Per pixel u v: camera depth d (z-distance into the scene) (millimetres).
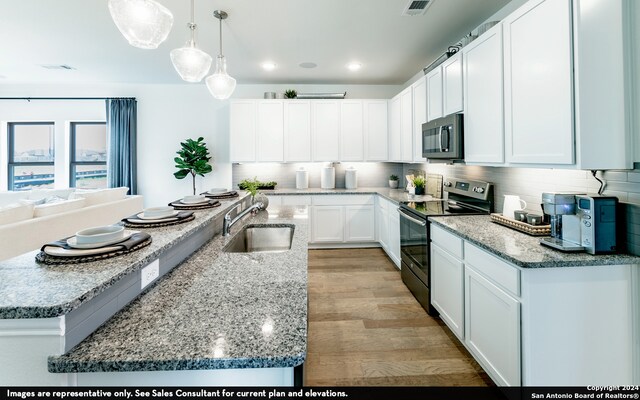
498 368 1623
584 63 1408
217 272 1266
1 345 720
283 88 4965
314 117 4645
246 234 2197
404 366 1930
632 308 1429
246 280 1175
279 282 1155
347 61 3912
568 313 1411
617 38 1395
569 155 1460
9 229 2553
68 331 731
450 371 1881
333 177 4898
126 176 4926
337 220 4488
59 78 4688
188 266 1342
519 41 1780
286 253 1540
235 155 4609
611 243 1456
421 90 3361
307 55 3699
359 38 3225
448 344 2156
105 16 2756
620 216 1517
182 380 766
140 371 733
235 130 4602
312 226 4461
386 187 5141
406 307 2703
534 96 1676
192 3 2494
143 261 1033
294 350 730
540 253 1498
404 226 3172
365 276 3457
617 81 1401
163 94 5023
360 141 4688
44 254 1005
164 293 1058
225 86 2648
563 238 1626
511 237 1808
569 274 1409
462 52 2426
